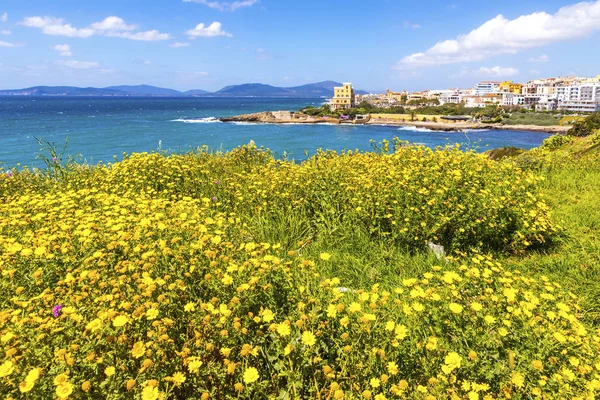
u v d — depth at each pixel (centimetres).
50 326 235
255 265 309
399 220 541
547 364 256
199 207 569
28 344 221
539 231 578
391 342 254
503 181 657
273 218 597
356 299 377
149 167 752
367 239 536
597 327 364
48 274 321
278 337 252
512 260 532
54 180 782
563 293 390
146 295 264
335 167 713
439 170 675
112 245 345
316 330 259
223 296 286
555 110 13162
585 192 834
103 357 208
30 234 411
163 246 334
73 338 231
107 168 855
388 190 576
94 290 289
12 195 687
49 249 355
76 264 339
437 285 351
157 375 215
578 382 248
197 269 315
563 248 562
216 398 223
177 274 306
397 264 485
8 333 218
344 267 477
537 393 231
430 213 537
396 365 239
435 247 529
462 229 524
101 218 460
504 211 566
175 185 697
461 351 268
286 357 244
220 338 241
